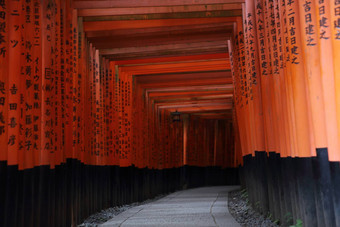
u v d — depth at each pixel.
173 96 20.67
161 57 13.52
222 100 22.56
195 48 12.95
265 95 7.82
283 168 6.88
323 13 4.97
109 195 12.94
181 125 26.86
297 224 6.04
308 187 5.75
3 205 5.50
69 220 8.67
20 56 5.99
